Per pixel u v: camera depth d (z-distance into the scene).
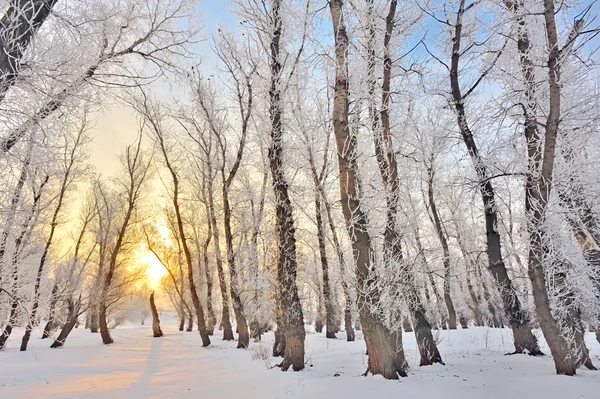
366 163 10.98
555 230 6.94
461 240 16.11
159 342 22.50
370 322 6.75
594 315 7.52
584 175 7.74
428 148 13.66
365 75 9.32
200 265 31.92
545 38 8.45
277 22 11.08
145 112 20.66
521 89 8.64
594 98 7.82
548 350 11.20
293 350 8.72
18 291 6.82
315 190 13.99
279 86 10.91
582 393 5.34
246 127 16.39
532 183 7.69
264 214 15.79
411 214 9.20
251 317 17.58
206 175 21.28
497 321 20.80
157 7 6.64
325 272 16.88
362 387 6.02
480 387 5.92
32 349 19.67
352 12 9.76
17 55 4.04
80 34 4.99
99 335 28.55
